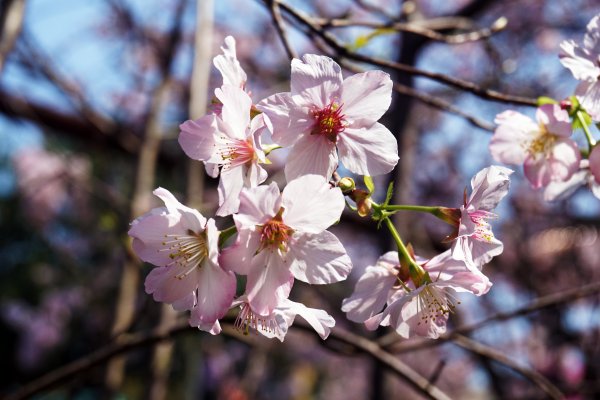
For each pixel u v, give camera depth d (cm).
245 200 26
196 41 48
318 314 28
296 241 27
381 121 70
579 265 109
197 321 27
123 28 93
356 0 38
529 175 33
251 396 82
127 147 60
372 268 29
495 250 28
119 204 59
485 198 28
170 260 27
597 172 31
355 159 27
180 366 80
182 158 54
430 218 116
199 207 45
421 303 28
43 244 126
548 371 98
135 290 52
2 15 40
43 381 39
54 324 126
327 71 28
